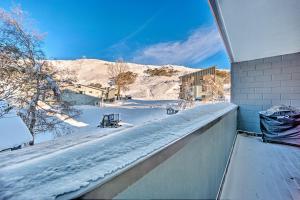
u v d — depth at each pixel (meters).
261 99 4.66
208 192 1.27
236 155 3.21
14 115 4.62
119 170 0.48
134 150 0.62
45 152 0.68
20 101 7.71
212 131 1.43
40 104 8.38
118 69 36.62
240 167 2.66
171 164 0.72
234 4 2.44
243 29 3.16
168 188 0.69
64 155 0.60
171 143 0.70
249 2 2.38
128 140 0.74
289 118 3.74
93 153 0.60
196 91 23.62
